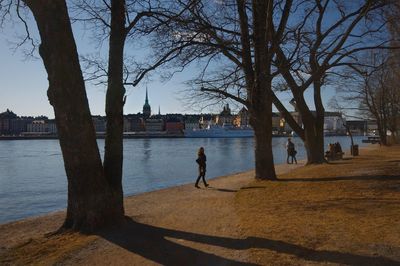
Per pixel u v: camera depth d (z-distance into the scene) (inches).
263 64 803.4
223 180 991.0
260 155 862.5
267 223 457.4
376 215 466.6
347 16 932.0
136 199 747.4
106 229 456.1
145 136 7810.0
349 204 539.2
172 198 738.2
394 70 1689.2
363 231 401.4
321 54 982.4
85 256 371.9
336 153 1379.2
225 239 406.0
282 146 3873.0
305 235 398.3
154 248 388.5
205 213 548.1
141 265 345.4
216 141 5979.3
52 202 936.3
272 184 780.0
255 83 823.1
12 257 384.5
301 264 324.8
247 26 806.5
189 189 849.5
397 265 312.7
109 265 348.2
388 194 601.6
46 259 370.3
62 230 464.1
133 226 473.1
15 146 5002.5
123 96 501.0
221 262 341.4
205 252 370.3
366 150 2079.2
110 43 501.7
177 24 672.4
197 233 435.5
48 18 427.5
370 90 2438.5
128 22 551.5
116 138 490.9
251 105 845.8
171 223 489.7
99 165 464.8
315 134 1214.9
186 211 571.8
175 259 356.2
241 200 632.4
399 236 378.6
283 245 371.6
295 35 800.3
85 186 457.1
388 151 1857.8
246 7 805.2
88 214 455.8
